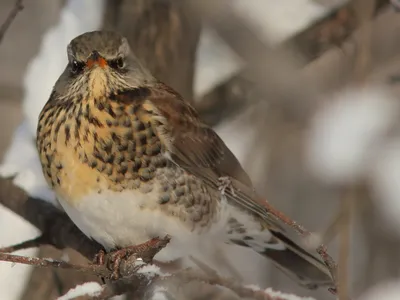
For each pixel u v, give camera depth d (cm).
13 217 1293
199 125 1213
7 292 1270
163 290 1076
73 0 1328
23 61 1574
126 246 1152
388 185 1148
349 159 1128
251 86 1296
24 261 937
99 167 1136
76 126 1139
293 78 1244
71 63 1162
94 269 1015
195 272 1096
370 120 1142
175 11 1256
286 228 1241
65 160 1139
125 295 1149
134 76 1179
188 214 1177
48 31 1414
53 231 1188
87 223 1159
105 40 1165
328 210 1433
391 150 1139
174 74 1262
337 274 913
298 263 1262
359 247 1390
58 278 1183
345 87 1215
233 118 1355
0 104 1506
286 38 1268
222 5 1248
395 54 1323
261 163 1435
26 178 1246
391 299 1232
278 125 1408
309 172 1373
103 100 1146
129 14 1258
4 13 1616
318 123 1192
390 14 1333
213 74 1381
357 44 1123
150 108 1159
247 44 1252
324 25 1267
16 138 1308
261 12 1275
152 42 1255
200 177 1189
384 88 1184
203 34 1410
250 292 1057
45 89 1325
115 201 1142
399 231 1351
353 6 1259
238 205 1228
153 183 1151
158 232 1164
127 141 1140
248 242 1270
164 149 1155
